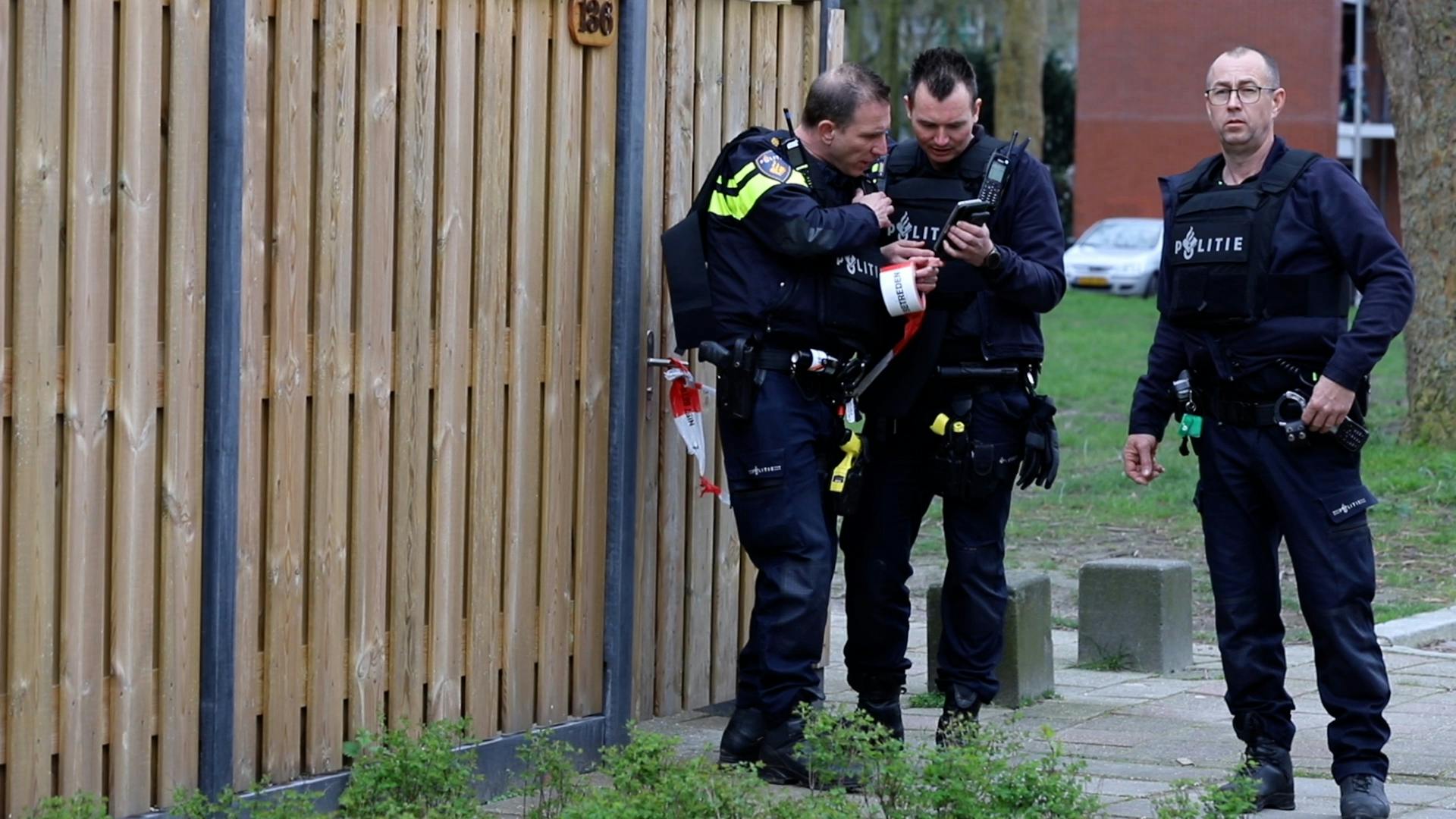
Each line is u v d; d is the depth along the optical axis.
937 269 17.41
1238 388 16.97
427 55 16.33
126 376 13.99
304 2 15.16
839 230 16.89
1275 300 16.72
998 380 18.22
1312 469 16.70
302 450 15.51
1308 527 16.69
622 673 18.80
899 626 19.03
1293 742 20.03
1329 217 16.55
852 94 17.30
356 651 16.12
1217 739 20.30
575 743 18.33
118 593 14.09
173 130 14.18
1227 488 17.17
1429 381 46.09
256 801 14.36
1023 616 21.98
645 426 18.98
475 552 17.22
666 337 19.22
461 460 17.02
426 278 16.50
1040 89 111.06
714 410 19.92
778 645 17.42
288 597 15.48
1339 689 16.78
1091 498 40.59
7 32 13.05
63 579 13.74
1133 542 35.75
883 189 18.36
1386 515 37.34
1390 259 16.33
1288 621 28.31
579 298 18.23
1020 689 21.95
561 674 18.31
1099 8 134.50
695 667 20.03
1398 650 26.00
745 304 17.23
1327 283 16.70
